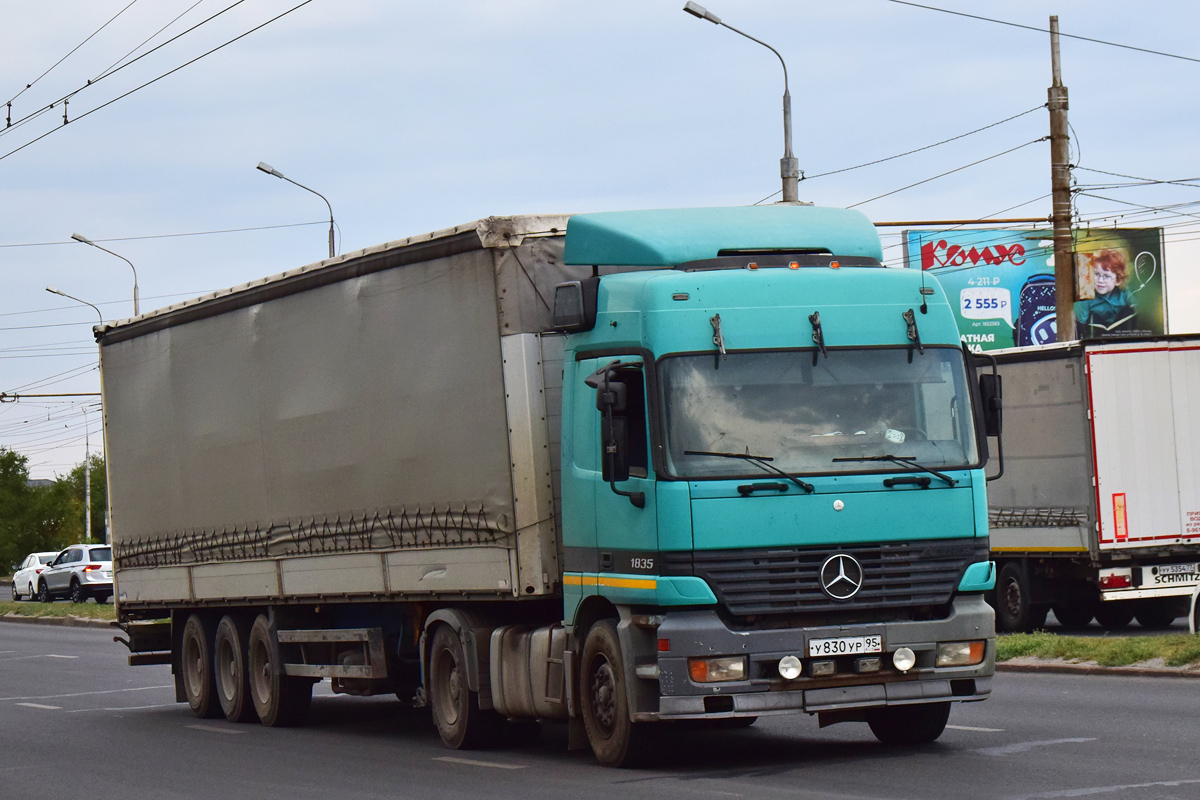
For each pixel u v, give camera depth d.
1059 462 25.25
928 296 12.38
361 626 16.58
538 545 13.30
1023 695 16.94
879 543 11.80
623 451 11.77
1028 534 25.83
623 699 12.20
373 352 15.37
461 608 14.48
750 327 11.98
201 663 19.83
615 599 12.18
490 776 12.65
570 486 12.91
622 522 12.08
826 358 12.02
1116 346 24.95
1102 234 57.91
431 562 14.58
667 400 11.77
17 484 99.50
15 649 34.22
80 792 12.98
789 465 11.74
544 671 13.34
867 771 11.76
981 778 11.16
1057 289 29.66
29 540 98.38
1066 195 29.66
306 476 16.62
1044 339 57.84
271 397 17.31
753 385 11.87
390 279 15.09
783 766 12.27
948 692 11.91
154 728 18.45
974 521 12.07
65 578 57.94
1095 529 24.58
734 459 11.70
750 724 15.69
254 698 18.56
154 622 21.36
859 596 11.72
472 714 14.41
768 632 11.53
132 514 20.89
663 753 12.52
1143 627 27.09
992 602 26.83
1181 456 25.14
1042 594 25.83
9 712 20.64
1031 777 11.12
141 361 20.50
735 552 11.55
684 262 12.45
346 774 13.38
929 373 12.21
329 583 16.30
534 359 13.47
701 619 11.53
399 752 14.85
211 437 18.70
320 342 16.33
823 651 11.58
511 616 14.26
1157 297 58.25
